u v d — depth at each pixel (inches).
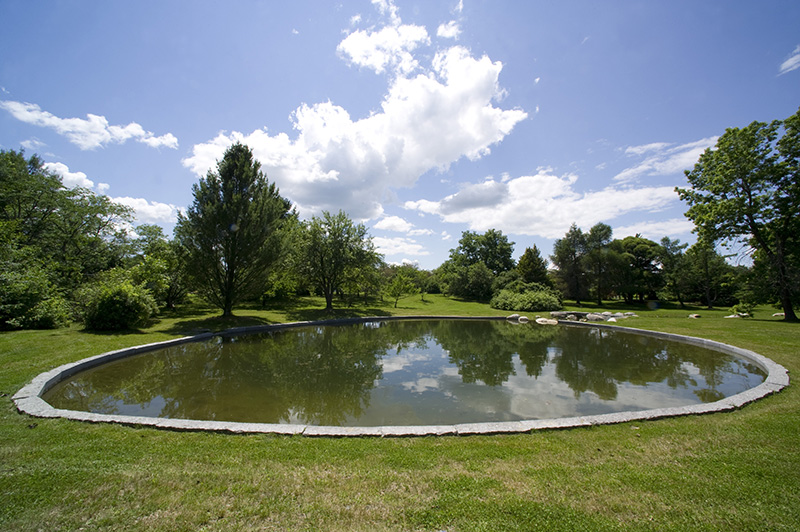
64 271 701.9
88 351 375.9
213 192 675.4
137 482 122.3
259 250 698.2
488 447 154.0
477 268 1588.3
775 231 692.7
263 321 741.3
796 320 665.6
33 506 107.4
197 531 97.3
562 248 1485.0
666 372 364.8
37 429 169.6
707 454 146.5
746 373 350.9
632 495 115.0
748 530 97.3
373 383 330.0
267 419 238.1
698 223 765.3
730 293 1432.1
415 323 870.4
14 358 326.0
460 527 99.1
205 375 352.8
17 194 708.7
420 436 166.9
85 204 797.2
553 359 438.3
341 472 130.8
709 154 759.7
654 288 1578.5
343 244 965.2
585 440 162.2
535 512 105.7
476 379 344.5
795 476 127.1
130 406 261.0
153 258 698.8
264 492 117.1
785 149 662.5
